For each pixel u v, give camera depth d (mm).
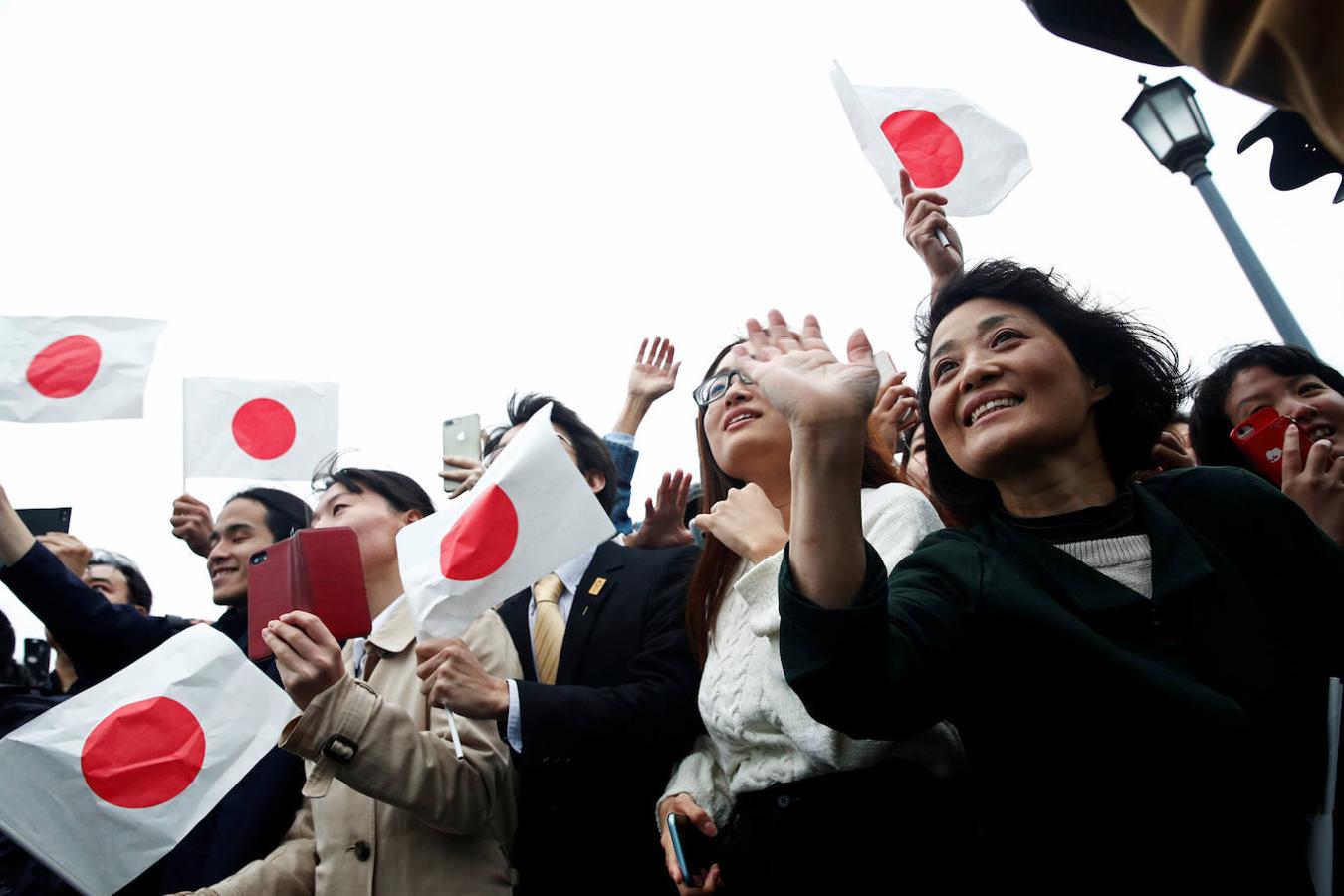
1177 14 560
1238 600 1326
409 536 2307
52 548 3689
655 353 4117
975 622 1372
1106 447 1636
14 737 2213
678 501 3389
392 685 2480
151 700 2297
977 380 1555
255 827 2549
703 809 1977
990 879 1401
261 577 2502
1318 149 1449
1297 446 1957
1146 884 1191
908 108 2938
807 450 1220
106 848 2172
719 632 2094
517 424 3420
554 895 2234
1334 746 1271
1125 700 1232
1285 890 1183
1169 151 5207
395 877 2156
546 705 2098
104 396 3729
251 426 3910
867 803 1593
